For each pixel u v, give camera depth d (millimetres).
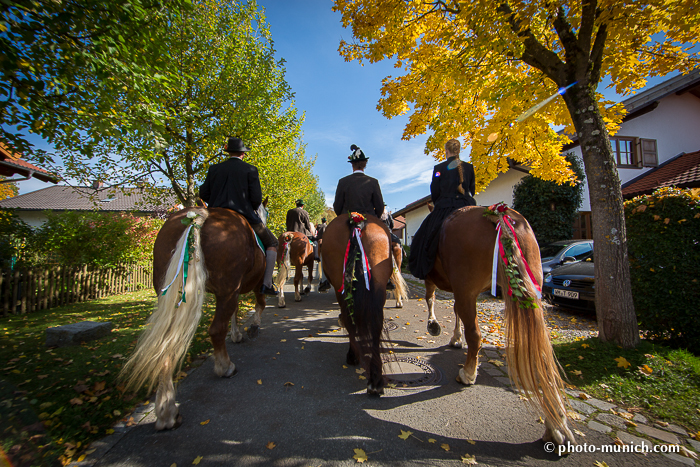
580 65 3760
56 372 3283
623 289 3627
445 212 3277
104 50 3389
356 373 3449
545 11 3383
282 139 10875
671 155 12594
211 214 2752
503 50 4121
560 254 7902
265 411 2639
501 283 2250
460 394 2953
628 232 4320
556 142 6082
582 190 11281
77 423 2354
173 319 2184
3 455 1841
